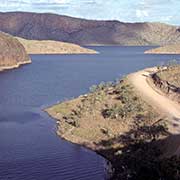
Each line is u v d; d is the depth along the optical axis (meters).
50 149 51.25
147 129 52.75
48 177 42.34
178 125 53.12
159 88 74.00
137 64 177.50
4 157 47.94
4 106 79.81
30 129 60.97
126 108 60.22
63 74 142.12
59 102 81.00
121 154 48.00
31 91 100.31
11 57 182.38
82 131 57.38
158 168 34.06
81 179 42.12
